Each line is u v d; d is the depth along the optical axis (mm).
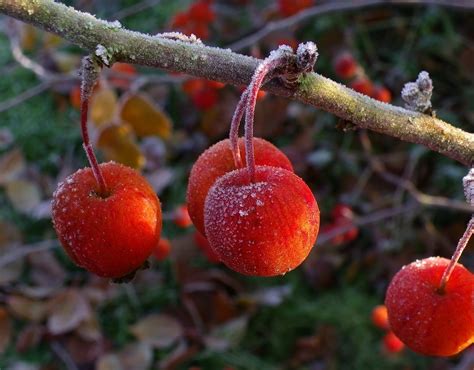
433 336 273
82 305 500
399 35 621
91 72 254
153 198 270
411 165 533
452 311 272
